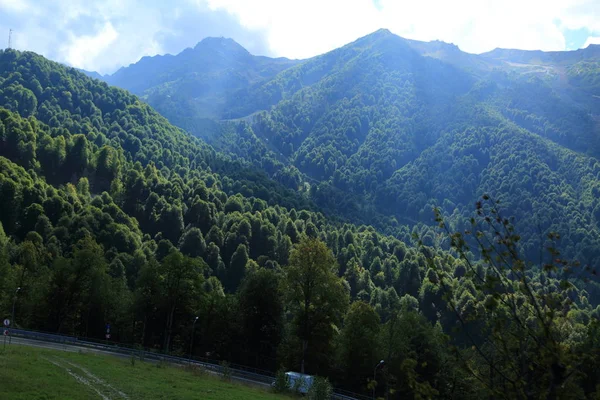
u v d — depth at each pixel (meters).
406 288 174.00
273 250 185.25
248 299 81.88
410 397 67.00
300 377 55.09
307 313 71.19
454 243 11.62
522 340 10.98
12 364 41.16
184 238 168.38
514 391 10.75
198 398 38.62
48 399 32.31
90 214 156.38
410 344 72.50
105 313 93.19
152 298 86.75
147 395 37.69
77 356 54.22
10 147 187.75
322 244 72.31
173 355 74.69
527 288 10.61
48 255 125.75
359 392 72.12
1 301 91.69
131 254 151.25
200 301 87.69
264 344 81.62
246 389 49.97
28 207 150.25
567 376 10.55
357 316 75.38
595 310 156.12
